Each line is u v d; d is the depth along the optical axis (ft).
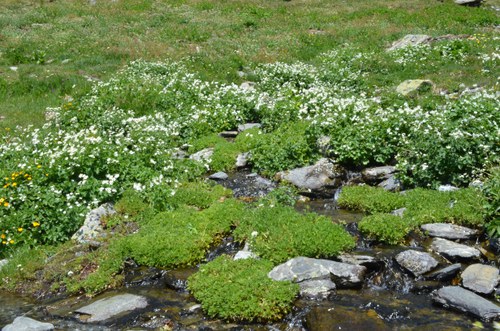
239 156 46.06
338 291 27.12
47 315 26.99
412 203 34.45
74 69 75.25
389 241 31.14
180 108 57.31
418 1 115.14
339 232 30.60
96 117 54.54
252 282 26.30
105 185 37.78
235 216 34.50
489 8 107.96
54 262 31.60
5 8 108.17
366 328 23.67
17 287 30.07
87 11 108.37
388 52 76.28
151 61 78.28
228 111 55.31
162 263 30.30
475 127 38.83
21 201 35.96
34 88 68.49
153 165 41.93
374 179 40.78
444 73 64.03
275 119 51.55
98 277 29.40
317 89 55.01
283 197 37.63
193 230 32.83
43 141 44.96
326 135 45.34
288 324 24.89
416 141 40.24
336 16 106.32
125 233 33.96
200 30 96.17
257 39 92.07
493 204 31.76
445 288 26.35
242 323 25.05
